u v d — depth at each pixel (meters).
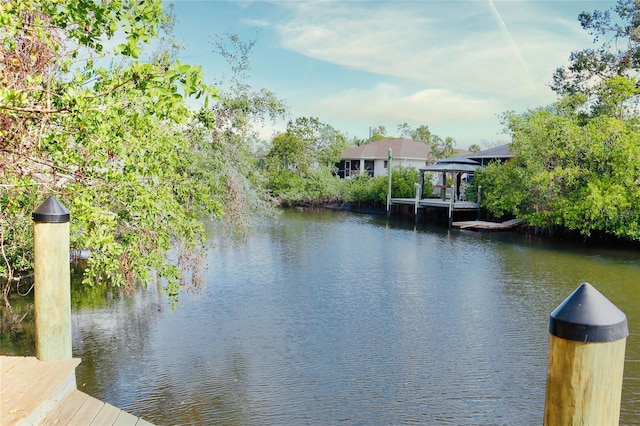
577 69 23.67
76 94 3.01
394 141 38.72
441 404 5.57
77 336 7.55
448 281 11.54
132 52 2.92
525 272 12.68
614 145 17.22
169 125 5.69
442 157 39.16
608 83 20.86
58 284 3.05
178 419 5.16
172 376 6.19
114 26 3.13
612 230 16.88
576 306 0.93
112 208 4.95
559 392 0.95
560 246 17.20
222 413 5.29
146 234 5.16
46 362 3.07
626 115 20.92
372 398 5.69
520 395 5.80
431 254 15.24
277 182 33.31
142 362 6.60
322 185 32.69
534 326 8.27
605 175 17.33
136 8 3.12
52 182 3.76
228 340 7.46
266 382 6.05
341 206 32.81
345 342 7.46
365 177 32.94
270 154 34.34
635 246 17.33
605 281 11.70
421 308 9.30
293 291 10.41
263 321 8.38
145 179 5.18
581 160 18.34
